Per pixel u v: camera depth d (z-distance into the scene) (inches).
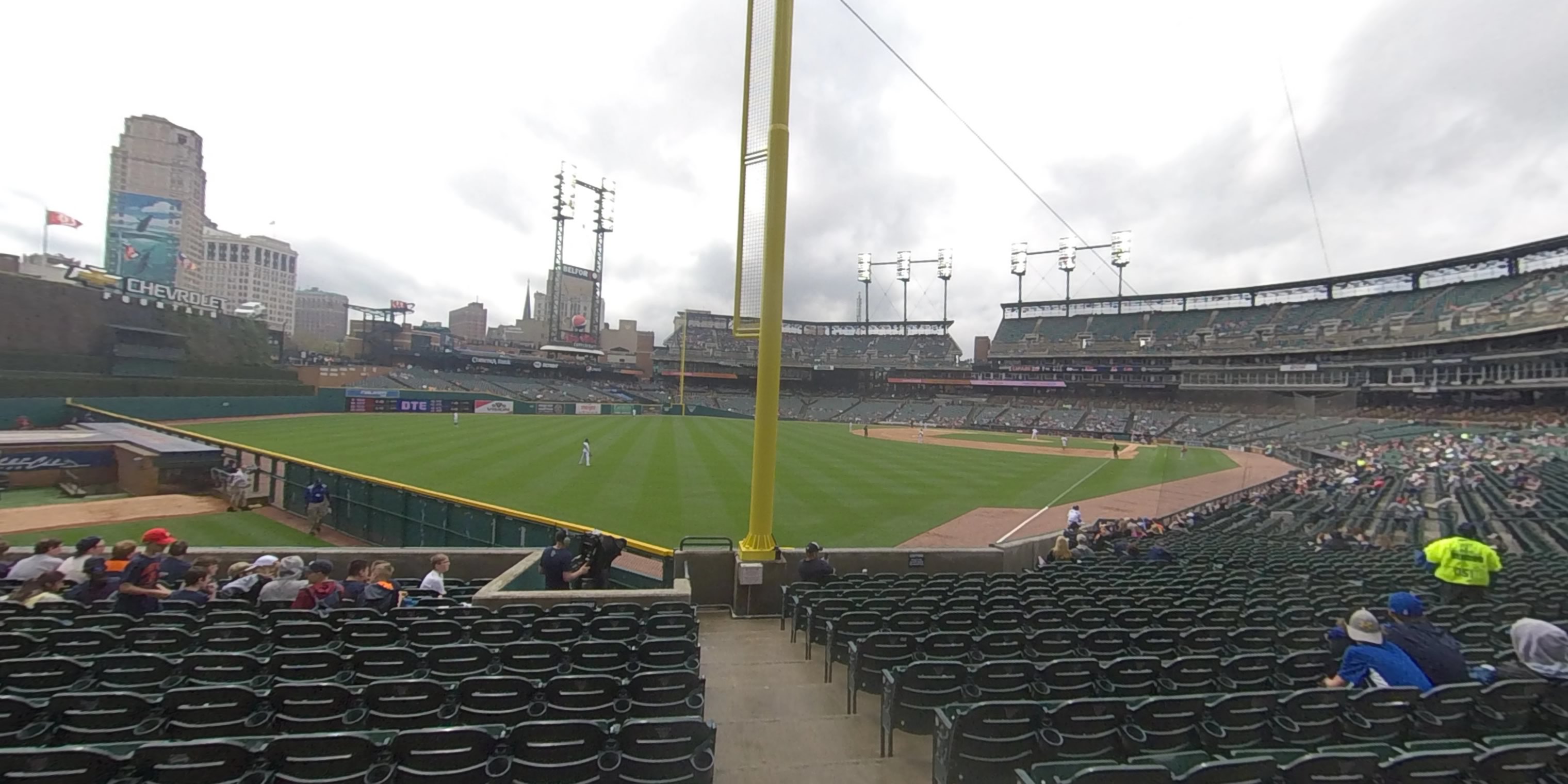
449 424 1847.9
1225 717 158.4
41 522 630.5
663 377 3917.3
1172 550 521.3
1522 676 184.5
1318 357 2405.3
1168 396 2910.9
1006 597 294.4
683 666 206.8
